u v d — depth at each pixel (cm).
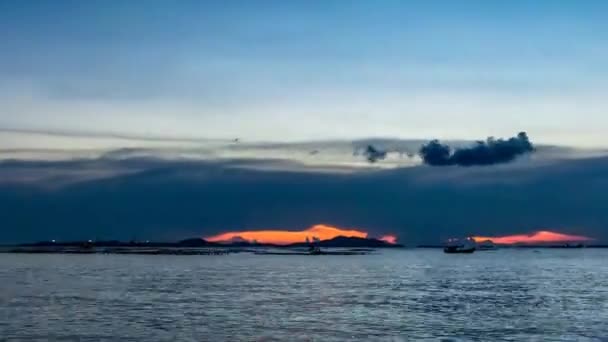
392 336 6088
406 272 17375
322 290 10875
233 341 5809
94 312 7581
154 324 6688
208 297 9500
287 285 12012
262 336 6059
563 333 6284
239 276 15000
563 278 14800
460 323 6888
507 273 17138
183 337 5984
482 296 9900
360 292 10525
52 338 5862
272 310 7912
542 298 9606
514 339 5959
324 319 7131
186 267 19962
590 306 8506
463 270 18925
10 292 10075
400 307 8294
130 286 11500
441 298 9531
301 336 6072
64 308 7931
